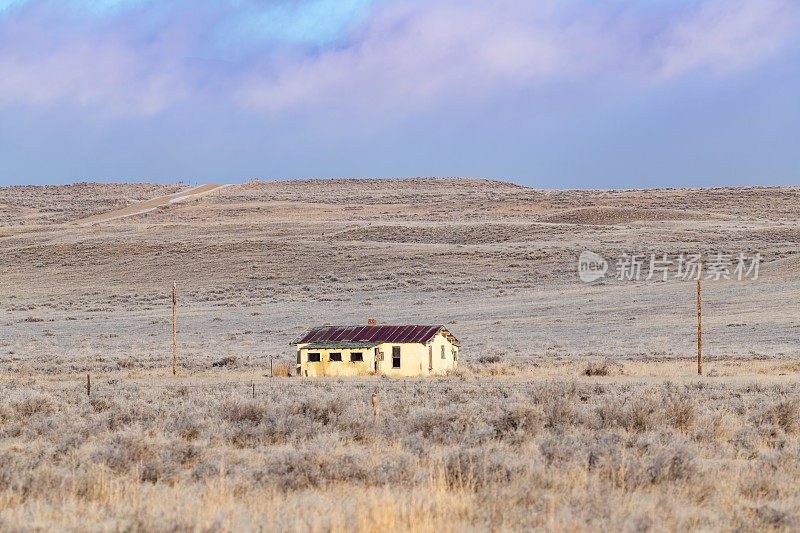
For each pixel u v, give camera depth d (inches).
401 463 1110.4
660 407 1646.2
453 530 808.3
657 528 827.4
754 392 2412.6
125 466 1136.8
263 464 1167.6
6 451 1332.4
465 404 2039.9
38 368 3892.7
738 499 970.1
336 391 2551.7
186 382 3107.8
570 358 4074.8
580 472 1037.2
